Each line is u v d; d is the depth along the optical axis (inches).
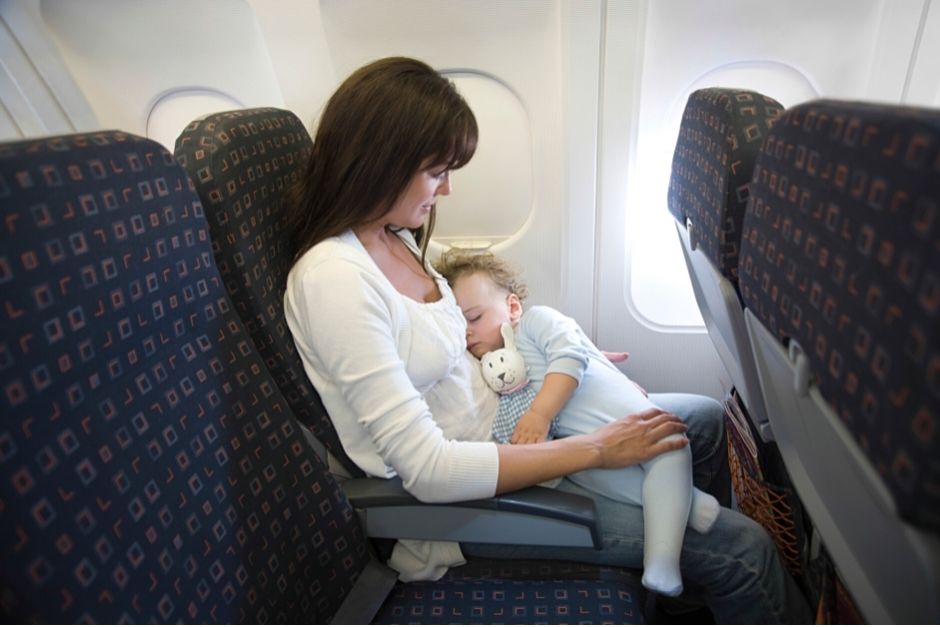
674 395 56.2
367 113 33.9
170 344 27.2
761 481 43.9
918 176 15.4
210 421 28.7
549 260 63.4
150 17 53.6
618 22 50.8
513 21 51.4
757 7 49.9
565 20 50.8
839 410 20.4
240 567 28.5
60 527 20.3
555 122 56.2
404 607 36.2
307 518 33.3
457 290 51.2
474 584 37.7
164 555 24.4
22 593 18.7
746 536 39.6
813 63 51.8
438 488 34.3
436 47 52.9
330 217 36.2
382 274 36.8
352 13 51.3
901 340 16.1
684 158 41.4
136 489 23.8
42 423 20.4
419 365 38.6
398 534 37.9
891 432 16.8
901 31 49.4
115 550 22.1
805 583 42.1
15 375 19.6
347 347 33.5
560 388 44.8
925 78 51.2
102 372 23.2
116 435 23.4
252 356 32.6
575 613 34.5
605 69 52.9
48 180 21.4
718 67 52.8
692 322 66.5
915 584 19.1
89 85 57.7
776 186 24.4
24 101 57.3
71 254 21.9
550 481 42.6
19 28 53.3
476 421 44.1
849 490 22.8
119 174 24.4
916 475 15.8
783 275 23.9
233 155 33.5
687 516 38.8
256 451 31.2
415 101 34.0
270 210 36.7
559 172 58.6
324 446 39.6
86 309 22.5
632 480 41.3
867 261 17.7
